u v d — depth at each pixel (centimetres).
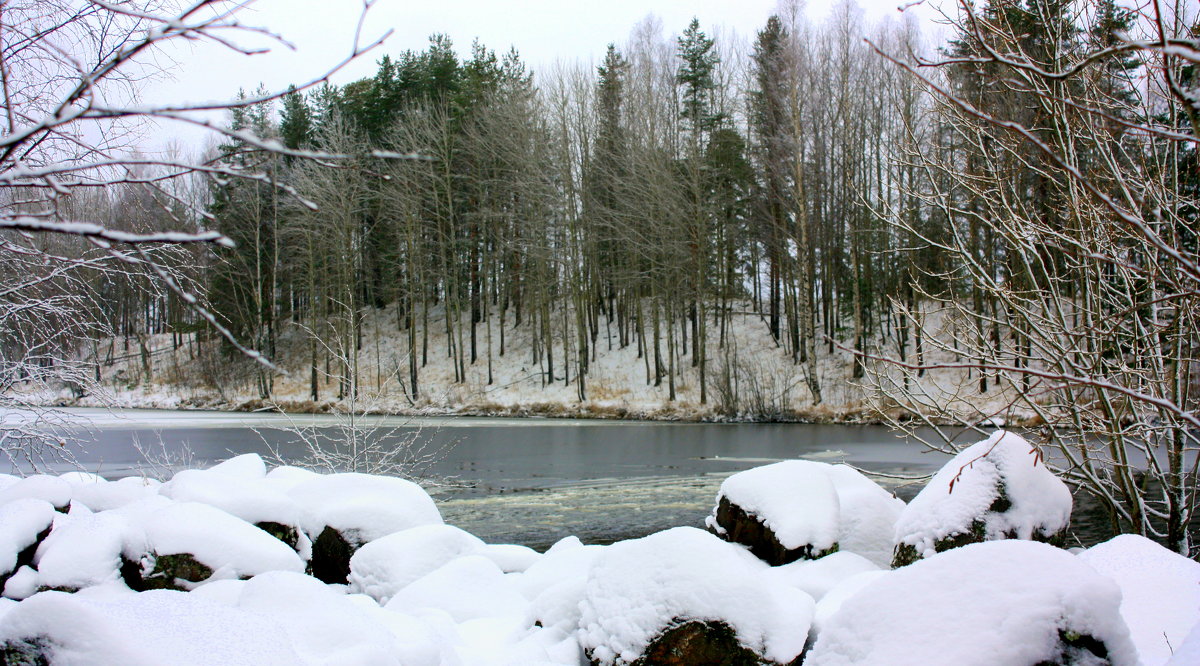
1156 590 399
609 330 3666
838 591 519
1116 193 547
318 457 1197
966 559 314
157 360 3862
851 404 2667
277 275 3672
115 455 1820
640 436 2341
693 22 3912
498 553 715
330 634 374
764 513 646
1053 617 284
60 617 269
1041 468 563
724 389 2823
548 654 472
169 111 158
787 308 3222
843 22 3250
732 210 3622
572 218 3338
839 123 3447
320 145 3603
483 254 3900
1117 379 622
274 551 598
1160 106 554
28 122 295
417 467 1711
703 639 437
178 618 301
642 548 491
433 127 3756
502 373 3497
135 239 144
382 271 4062
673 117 3747
